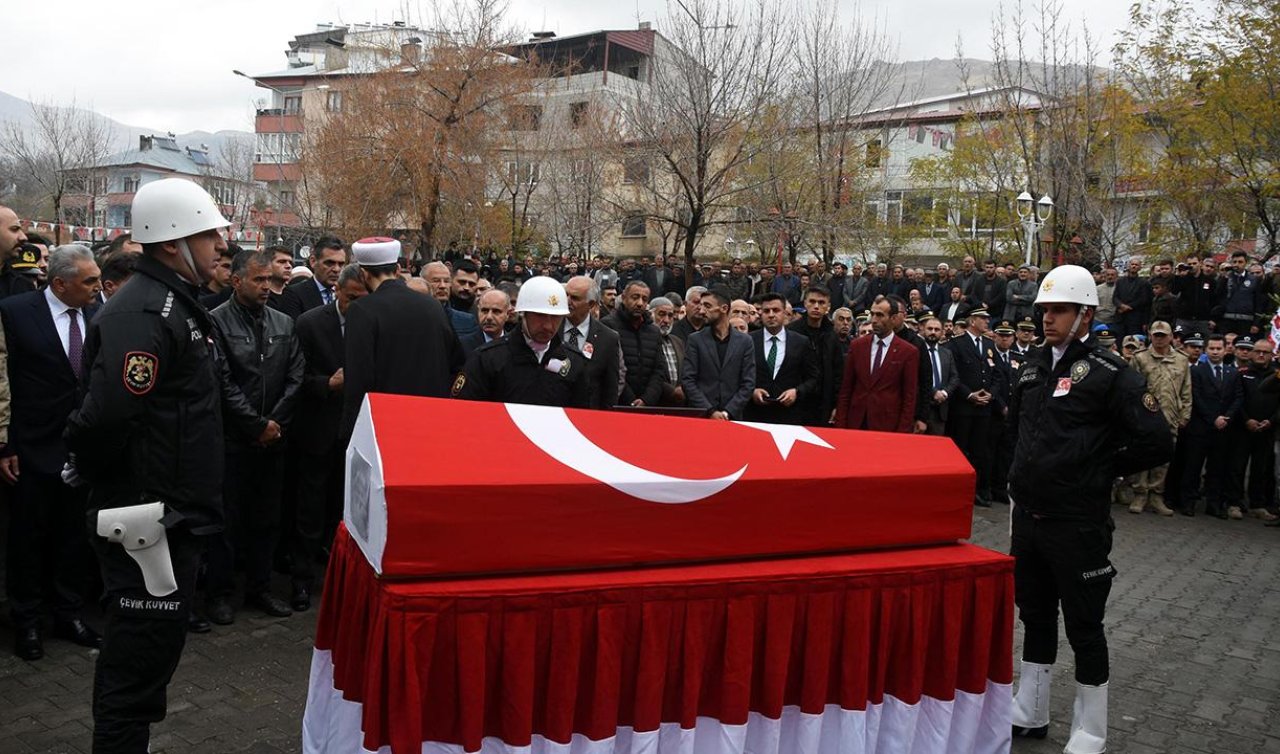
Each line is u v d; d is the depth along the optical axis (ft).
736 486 9.44
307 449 17.02
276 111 153.89
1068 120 65.82
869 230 65.41
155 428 9.60
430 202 73.82
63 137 121.60
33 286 17.47
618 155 60.39
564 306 14.92
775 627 9.44
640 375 21.65
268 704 12.88
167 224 9.69
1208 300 44.42
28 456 13.97
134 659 9.45
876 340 24.88
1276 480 30.99
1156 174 64.85
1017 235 72.69
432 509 8.14
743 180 53.57
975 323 30.94
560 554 8.70
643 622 8.88
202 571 18.02
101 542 9.52
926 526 10.59
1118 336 46.52
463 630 8.21
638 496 8.98
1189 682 15.58
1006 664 10.79
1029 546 12.56
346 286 17.04
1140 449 11.66
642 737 8.98
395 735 8.03
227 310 15.87
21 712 12.29
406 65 76.33
